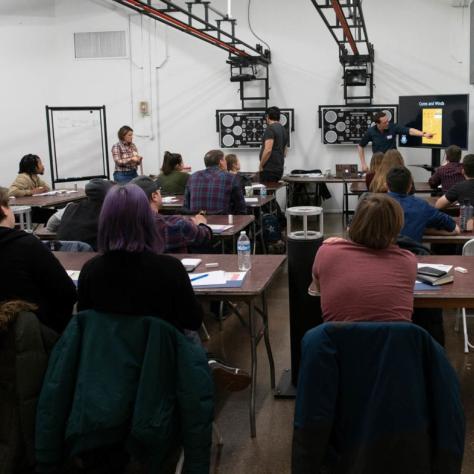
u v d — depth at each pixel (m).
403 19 8.19
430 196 5.99
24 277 2.07
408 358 1.58
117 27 8.87
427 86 8.26
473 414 2.66
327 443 1.64
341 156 8.67
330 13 8.28
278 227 6.07
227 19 6.58
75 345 1.81
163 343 1.79
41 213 6.21
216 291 2.36
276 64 8.59
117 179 7.57
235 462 2.34
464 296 2.20
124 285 1.82
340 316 1.95
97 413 1.71
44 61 8.85
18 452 1.91
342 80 8.45
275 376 3.14
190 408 1.80
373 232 1.97
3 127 8.56
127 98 9.01
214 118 8.88
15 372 1.87
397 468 1.59
